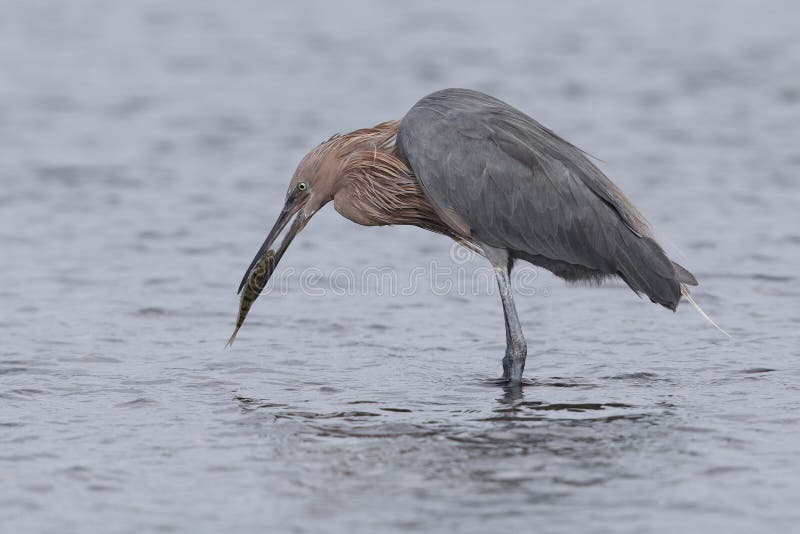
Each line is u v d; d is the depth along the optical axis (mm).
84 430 10305
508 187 12367
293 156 24906
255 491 8797
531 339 13906
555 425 10422
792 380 11852
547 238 12453
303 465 9367
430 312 15148
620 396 11406
